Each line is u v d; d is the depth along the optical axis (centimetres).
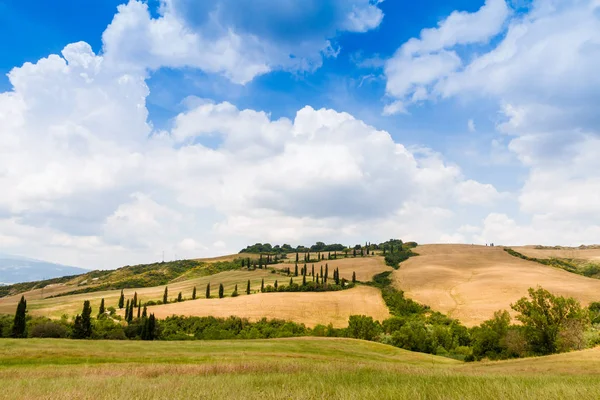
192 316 13750
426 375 1576
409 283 18938
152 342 5756
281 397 891
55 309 16625
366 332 10406
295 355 4781
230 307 14762
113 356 4116
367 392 913
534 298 6222
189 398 909
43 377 1956
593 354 4041
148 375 1941
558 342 5906
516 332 6462
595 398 786
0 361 3566
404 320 12012
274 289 18625
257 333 11644
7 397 968
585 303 13375
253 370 2095
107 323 12312
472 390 923
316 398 895
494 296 15588
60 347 4784
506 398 821
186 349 5091
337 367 2167
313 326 12862
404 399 833
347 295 16675
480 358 6919
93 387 1156
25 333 9250
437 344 9675
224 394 938
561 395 823
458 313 13850
